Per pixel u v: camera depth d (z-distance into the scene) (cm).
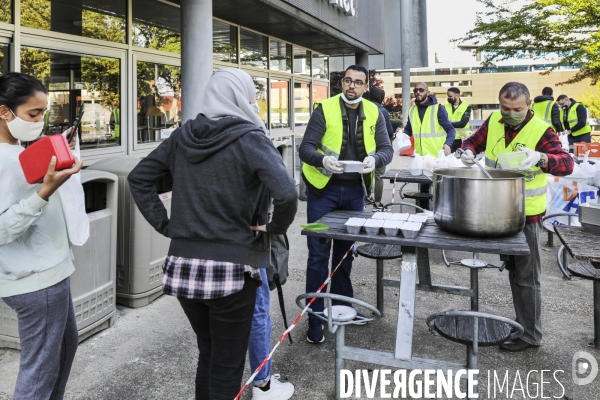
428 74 7338
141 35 539
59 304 192
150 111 562
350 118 339
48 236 188
